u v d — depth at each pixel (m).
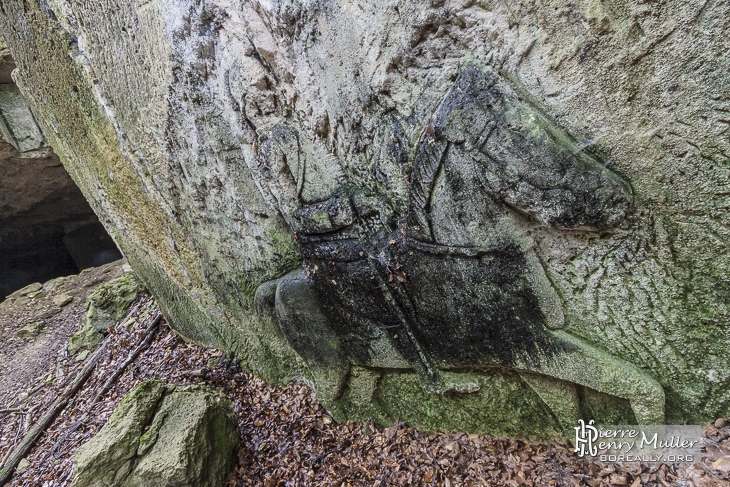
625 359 2.01
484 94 1.74
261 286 3.47
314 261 2.74
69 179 11.58
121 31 2.90
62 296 9.77
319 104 2.32
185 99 2.82
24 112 8.63
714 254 1.63
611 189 1.63
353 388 3.25
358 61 2.05
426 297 2.40
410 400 3.07
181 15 2.40
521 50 1.67
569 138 1.71
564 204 1.70
